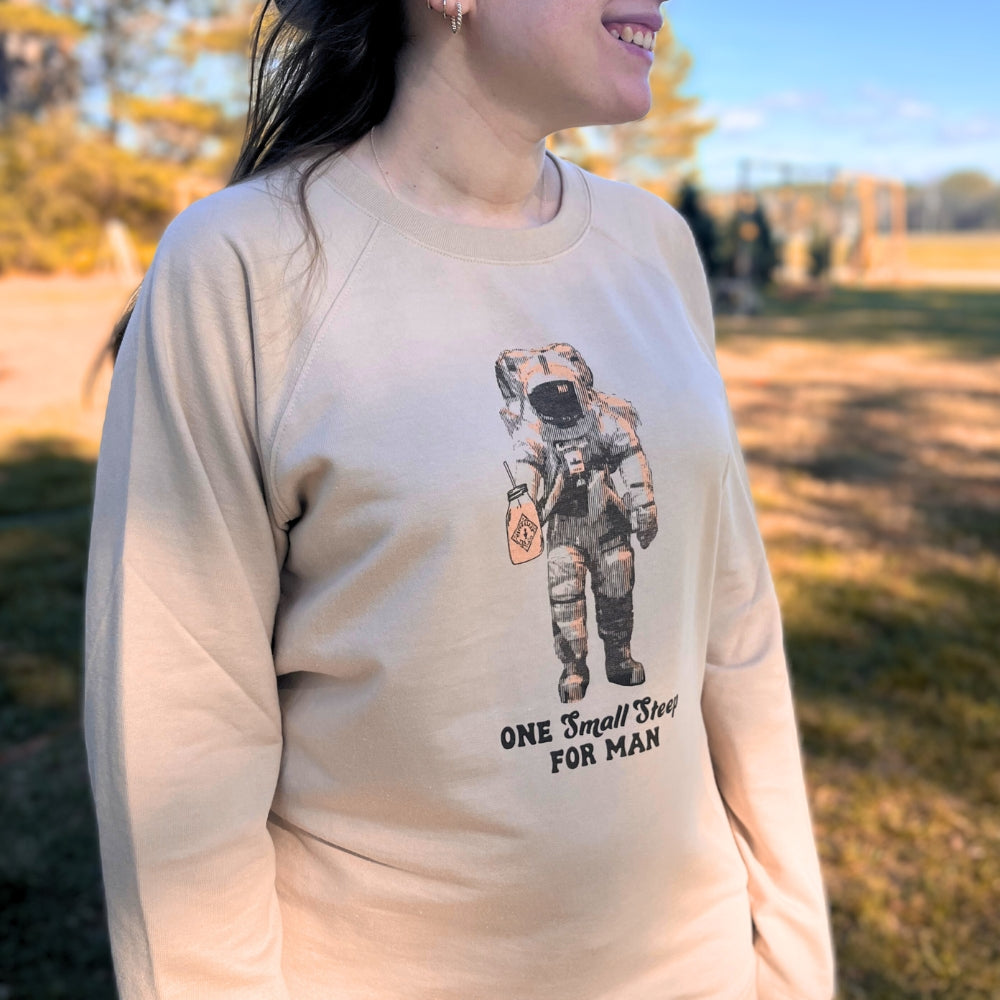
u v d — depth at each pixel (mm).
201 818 937
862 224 30297
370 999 995
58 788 3160
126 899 935
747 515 1197
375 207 977
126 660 920
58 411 9414
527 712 958
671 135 41000
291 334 925
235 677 959
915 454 7809
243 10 30953
